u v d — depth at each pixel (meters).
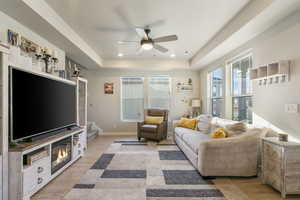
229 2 2.45
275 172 2.23
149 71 6.21
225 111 4.28
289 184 2.08
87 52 4.25
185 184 2.43
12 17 2.41
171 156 3.65
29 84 2.28
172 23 3.10
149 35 3.64
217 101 4.94
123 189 2.29
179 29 3.36
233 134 2.95
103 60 5.66
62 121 3.08
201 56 4.66
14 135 2.03
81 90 4.11
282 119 2.54
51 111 2.76
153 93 6.27
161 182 2.49
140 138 5.32
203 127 4.13
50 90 2.74
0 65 1.84
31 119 2.30
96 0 2.41
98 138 5.48
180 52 4.93
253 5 2.38
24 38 2.66
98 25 3.19
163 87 6.27
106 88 6.12
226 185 2.42
